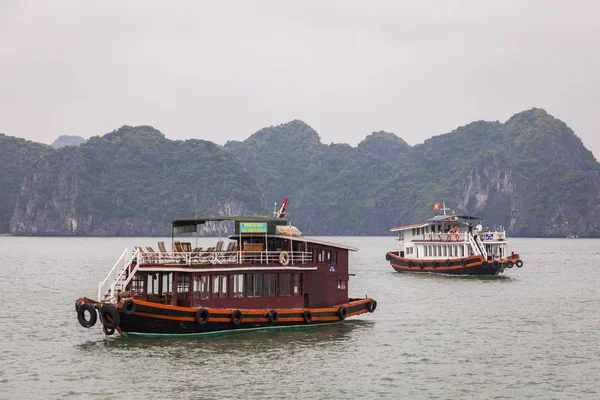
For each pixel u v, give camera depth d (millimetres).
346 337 53812
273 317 52938
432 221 111438
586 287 93875
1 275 112062
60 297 79688
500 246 110250
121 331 49156
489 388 40750
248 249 54844
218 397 38125
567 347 51406
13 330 56625
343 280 58531
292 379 41719
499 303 75625
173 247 53062
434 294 84062
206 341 50125
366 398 38625
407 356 48000
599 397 39250
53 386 39938
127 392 38812
